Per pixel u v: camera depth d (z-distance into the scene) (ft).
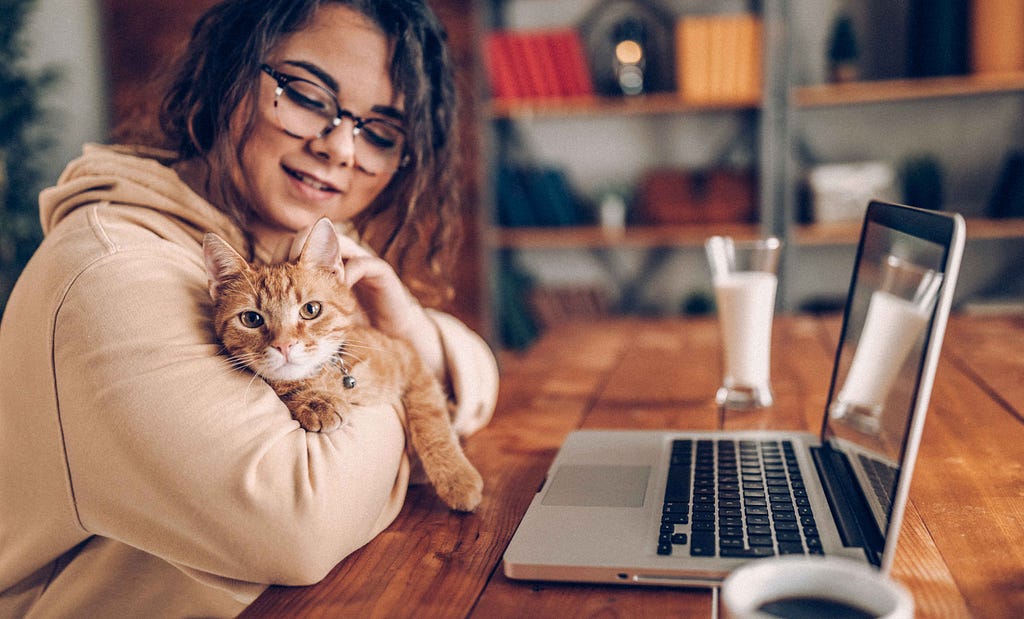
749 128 10.71
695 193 10.35
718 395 3.99
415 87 3.26
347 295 2.99
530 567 2.12
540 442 3.50
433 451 2.83
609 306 11.54
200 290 2.72
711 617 1.93
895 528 1.94
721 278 3.97
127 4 10.71
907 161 9.84
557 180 10.67
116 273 2.45
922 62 9.52
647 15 10.75
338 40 3.05
